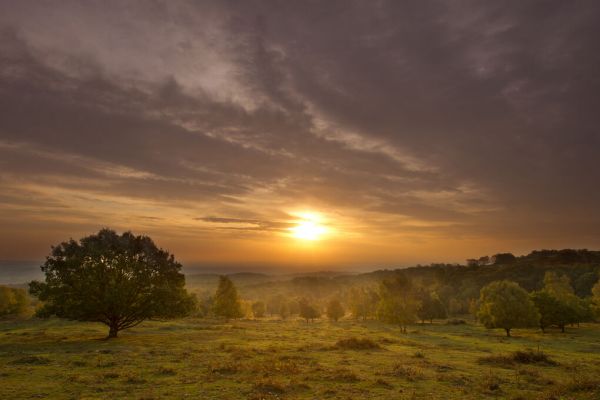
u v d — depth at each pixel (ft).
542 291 267.39
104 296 126.31
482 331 263.49
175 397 48.96
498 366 85.35
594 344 168.55
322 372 68.13
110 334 134.41
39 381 57.36
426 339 181.88
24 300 326.65
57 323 233.14
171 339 130.52
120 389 52.85
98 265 133.18
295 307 499.92
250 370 67.77
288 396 50.75
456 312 509.35
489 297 244.22
